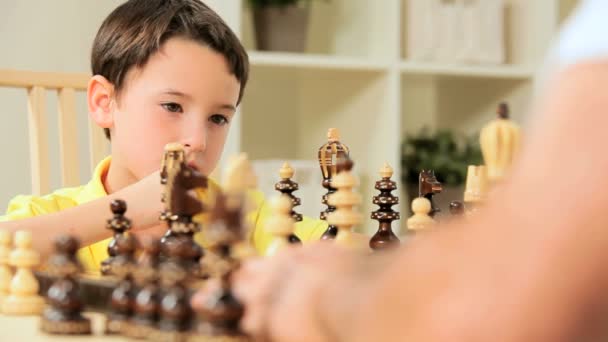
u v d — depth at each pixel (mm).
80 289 939
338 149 1342
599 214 450
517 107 3439
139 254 1062
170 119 1731
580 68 468
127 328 802
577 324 461
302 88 3438
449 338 487
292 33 3062
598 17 475
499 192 515
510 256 477
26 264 1025
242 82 1865
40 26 2873
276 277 667
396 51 3115
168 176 1022
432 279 509
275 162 3010
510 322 468
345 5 3307
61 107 2010
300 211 2979
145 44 1739
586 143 456
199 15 1789
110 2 2926
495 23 3314
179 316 755
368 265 638
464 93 3650
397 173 3102
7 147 2820
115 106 1814
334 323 590
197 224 1022
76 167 2027
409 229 1219
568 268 456
